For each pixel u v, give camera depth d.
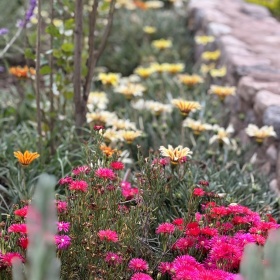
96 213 3.77
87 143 4.43
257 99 5.89
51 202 2.13
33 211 2.21
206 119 6.47
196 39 8.70
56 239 3.38
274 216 4.76
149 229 4.08
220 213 3.94
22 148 5.39
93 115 5.55
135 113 6.38
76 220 3.68
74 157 5.30
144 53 9.06
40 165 5.10
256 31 8.59
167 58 8.98
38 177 4.90
